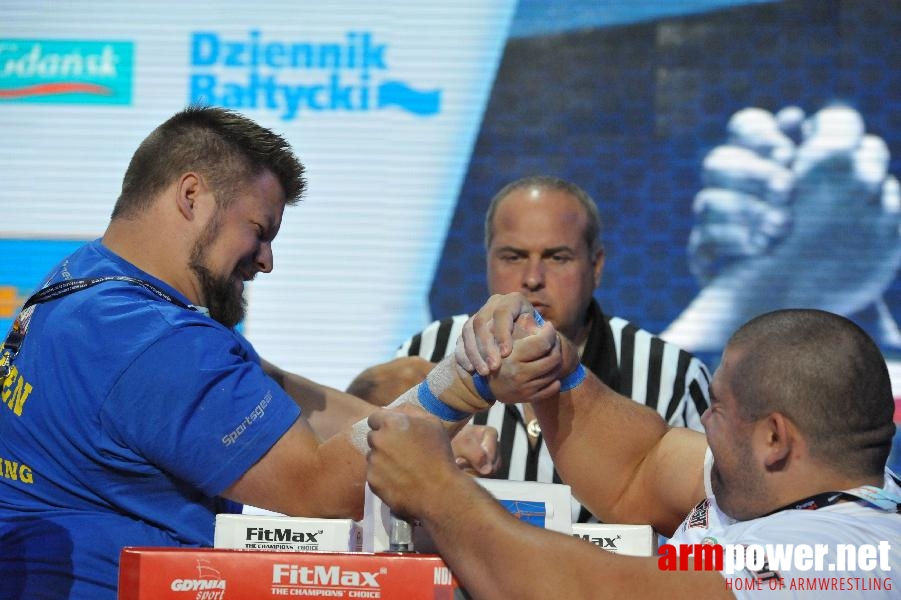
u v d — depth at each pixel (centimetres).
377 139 500
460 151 500
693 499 194
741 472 166
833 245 484
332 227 500
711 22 497
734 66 495
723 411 168
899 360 476
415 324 497
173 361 190
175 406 188
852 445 162
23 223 499
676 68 496
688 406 295
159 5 504
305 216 500
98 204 501
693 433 204
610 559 155
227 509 212
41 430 196
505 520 157
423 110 501
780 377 163
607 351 298
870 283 482
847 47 493
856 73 491
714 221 489
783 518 158
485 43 503
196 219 209
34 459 198
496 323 185
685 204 491
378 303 497
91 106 503
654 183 493
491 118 500
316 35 503
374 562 153
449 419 189
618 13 500
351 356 496
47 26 504
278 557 151
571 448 203
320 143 501
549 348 183
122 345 192
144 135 502
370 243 499
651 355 300
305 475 189
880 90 490
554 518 169
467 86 502
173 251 209
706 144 493
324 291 497
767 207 488
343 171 500
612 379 296
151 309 196
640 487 202
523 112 500
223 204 210
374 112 502
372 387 280
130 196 213
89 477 195
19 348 203
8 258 498
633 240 491
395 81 502
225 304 215
